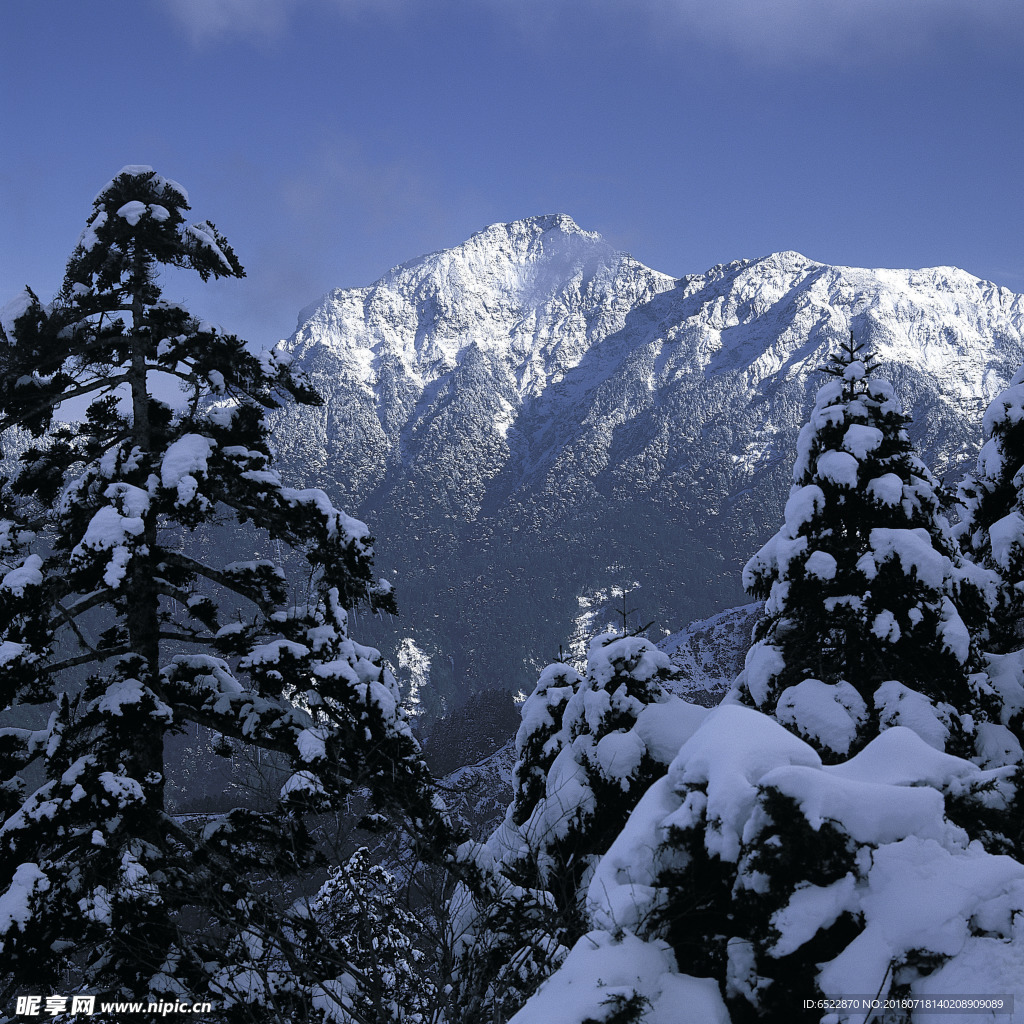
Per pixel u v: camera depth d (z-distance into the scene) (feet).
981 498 53.93
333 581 38.24
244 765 35.35
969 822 16.67
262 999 28.22
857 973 13.93
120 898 28.99
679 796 17.83
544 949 22.85
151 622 38.04
